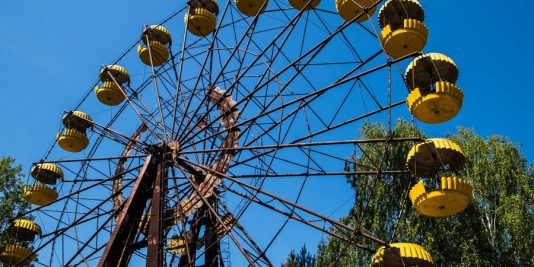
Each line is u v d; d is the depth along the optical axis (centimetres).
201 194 2175
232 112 2417
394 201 3097
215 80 2514
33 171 2639
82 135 2648
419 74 1923
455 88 1788
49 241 2352
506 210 2891
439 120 1844
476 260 2788
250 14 2566
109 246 1936
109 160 2588
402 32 1912
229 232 2042
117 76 2820
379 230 2969
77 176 2623
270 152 2261
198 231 2300
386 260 1827
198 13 2566
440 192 1736
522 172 3130
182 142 2394
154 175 2227
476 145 3294
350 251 2978
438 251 2903
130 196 2083
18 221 2462
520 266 2797
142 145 2511
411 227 2920
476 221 2966
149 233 1998
